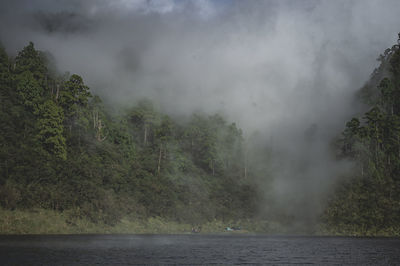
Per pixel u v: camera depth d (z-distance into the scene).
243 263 45.56
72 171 100.62
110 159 118.25
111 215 96.38
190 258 48.38
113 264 41.19
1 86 114.00
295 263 46.50
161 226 106.44
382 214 117.62
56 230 81.25
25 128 101.94
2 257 43.38
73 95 123.75
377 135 144.12
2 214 77.56
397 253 58.28
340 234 114.88
